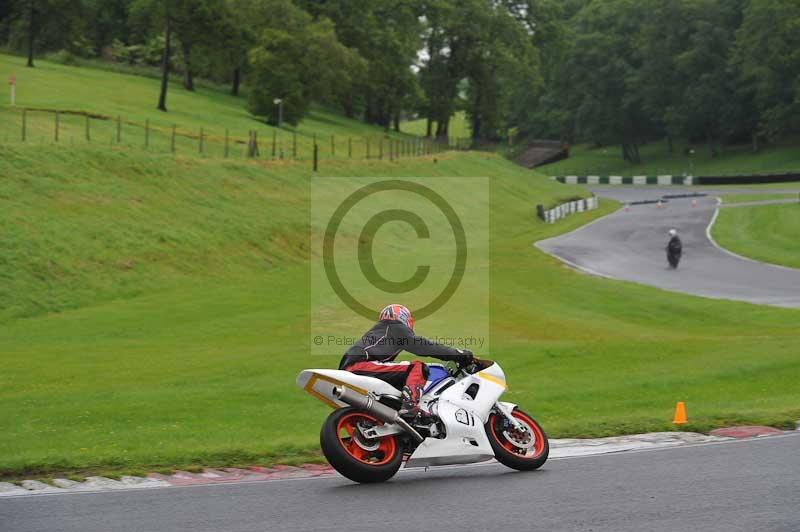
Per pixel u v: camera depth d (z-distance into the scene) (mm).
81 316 79500
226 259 109562
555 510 18609
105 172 122375
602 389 43938
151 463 24641
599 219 167000
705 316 77312
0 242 91938
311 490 20969
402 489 20922
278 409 38875
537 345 57844
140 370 51562
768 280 96562
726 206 187625
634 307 80438
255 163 151500
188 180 131375
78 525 17656
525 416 24078
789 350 54094
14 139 131750
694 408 36656
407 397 21984
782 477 21609
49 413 37344
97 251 98625
